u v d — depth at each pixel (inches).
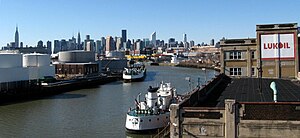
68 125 2005.4
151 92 1900.8
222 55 2293.3
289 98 1119.0
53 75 4372.5
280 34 2096.5
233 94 1298.0
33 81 3644.2
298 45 2119.8
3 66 3253.0
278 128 782.5
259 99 1113.4
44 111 2507.4
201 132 826.8
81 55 6176.2
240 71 2253.9
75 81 4512.8
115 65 7760.8
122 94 3553.2
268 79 2000.5
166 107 1943.9
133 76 5246.1
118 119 2169.0
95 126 1973.4
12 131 1857.8
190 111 835.4
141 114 1793.8
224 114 812.6
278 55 2101.4
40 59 4205.2
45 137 1726.1
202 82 4763.8
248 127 795.4
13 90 3186.5
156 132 1772.9
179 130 839.7
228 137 802.2
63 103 2930.6
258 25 2138.3
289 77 2080.5
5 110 2566.4
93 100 3100.4
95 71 5821.9
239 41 2250.2
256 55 2187.5
